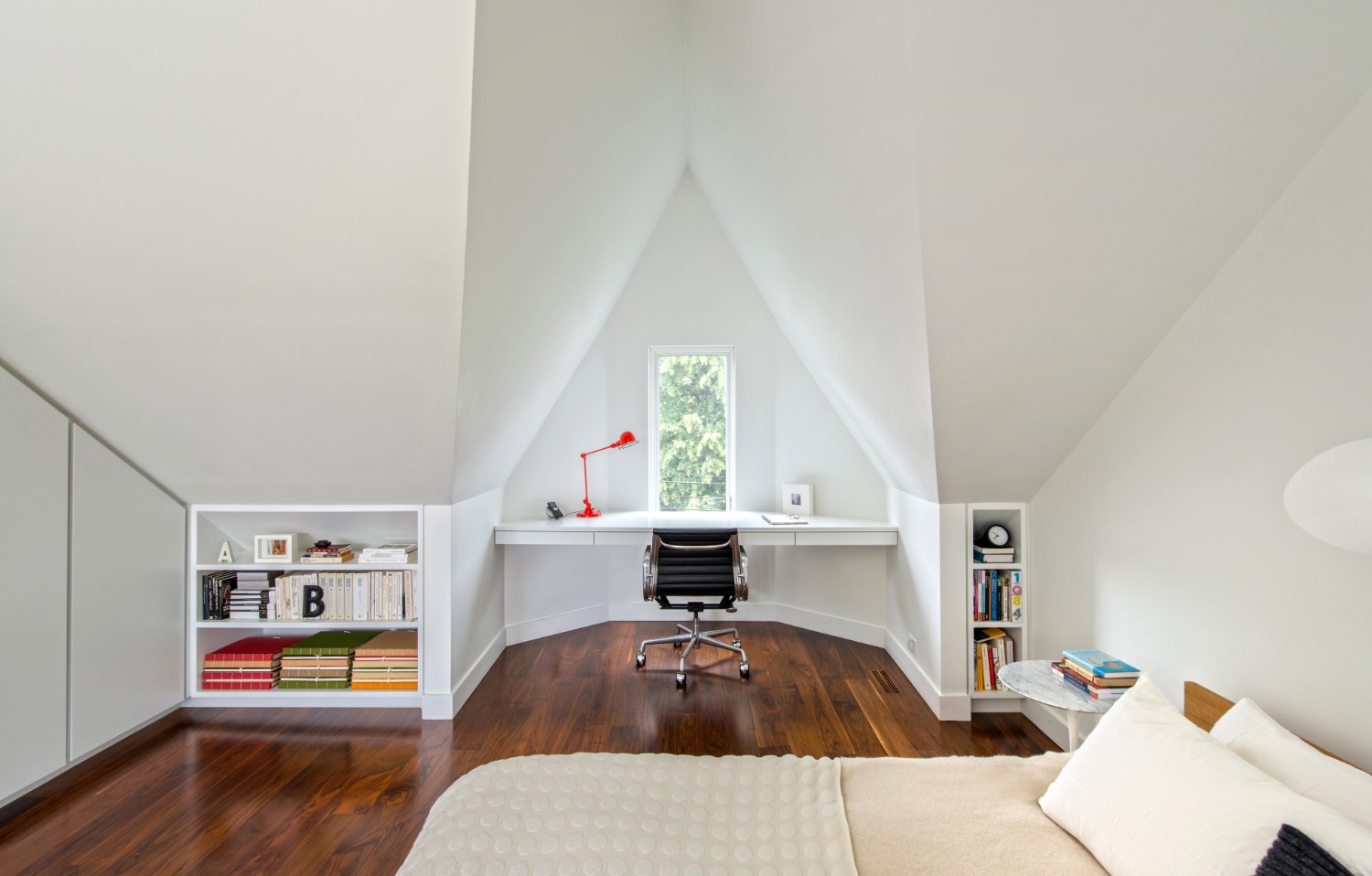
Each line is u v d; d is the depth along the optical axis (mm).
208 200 1785
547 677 3465
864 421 3330
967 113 1498
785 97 1961
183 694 3074
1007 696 2949
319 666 3133
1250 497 1692
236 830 2113
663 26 2246
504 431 3244
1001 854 1364
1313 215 1499
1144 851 1230
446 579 3018
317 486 2963
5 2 1364
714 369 4469
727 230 4113
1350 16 1274
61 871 1918
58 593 2441
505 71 1615
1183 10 1309
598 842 1395
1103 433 2371
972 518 2992
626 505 4379
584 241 2805
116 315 2125
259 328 2178
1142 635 2141
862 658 3723
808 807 1541
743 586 3350
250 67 1499
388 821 2166
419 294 2047
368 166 1705
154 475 2902
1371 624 1384
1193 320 1903
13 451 2291
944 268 1851
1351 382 1406
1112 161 1581
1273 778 1257
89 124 1600
